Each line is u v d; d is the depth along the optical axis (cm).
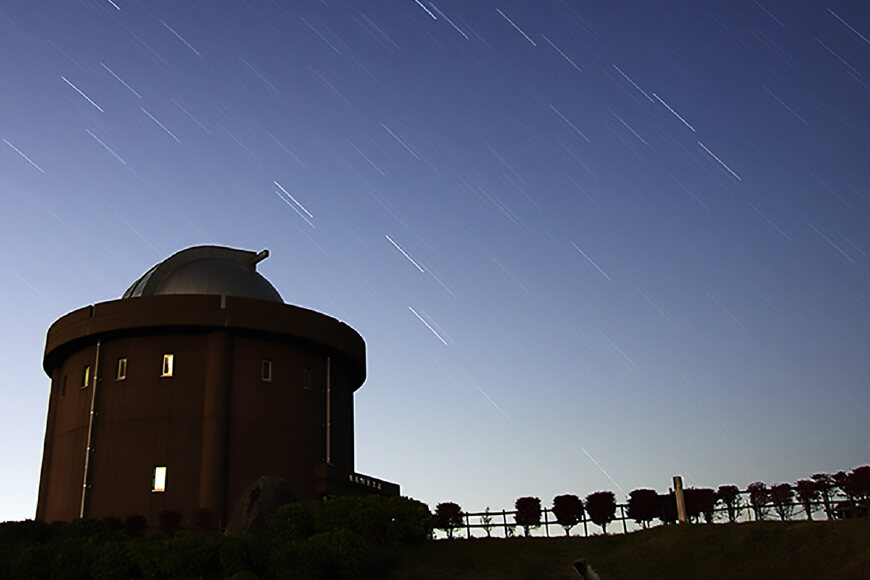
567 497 2636
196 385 3259
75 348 3431
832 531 1945
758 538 2002
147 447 3158
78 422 3291
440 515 2642
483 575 2056
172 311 3272
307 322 3494
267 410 3331
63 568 1941
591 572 2067
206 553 1898
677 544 2111
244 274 3719
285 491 2497
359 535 2084
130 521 2819
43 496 3384
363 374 3872
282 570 1866
